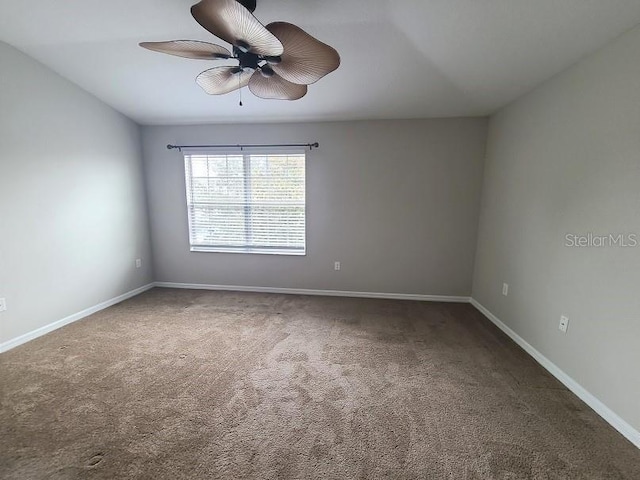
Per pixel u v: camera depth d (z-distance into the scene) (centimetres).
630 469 147
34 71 263
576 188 207
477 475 143
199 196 403
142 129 394
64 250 299
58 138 288
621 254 172
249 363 236
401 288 387
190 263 420
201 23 136
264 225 398
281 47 146
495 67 238
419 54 232
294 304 365
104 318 319
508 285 291
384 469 146
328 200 379
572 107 212
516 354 255
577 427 174
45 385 206
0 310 248
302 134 370
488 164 337
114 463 147
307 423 175
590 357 193
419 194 364
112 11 205
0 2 198
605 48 184
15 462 146
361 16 196
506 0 172
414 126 352
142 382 211
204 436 164
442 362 241
